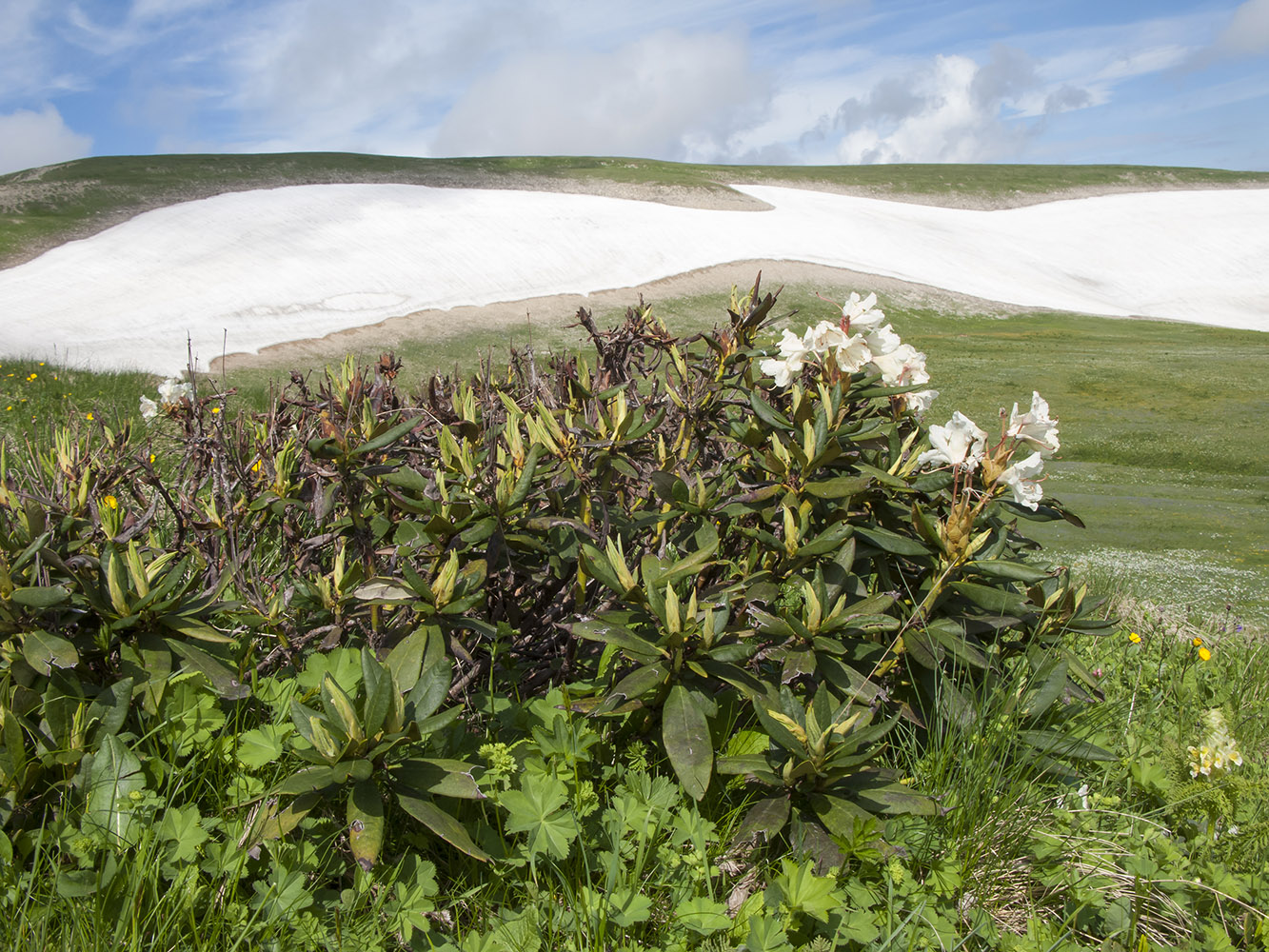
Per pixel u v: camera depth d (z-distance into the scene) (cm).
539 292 2569
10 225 2789
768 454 218
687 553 227
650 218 3619
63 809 157
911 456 234
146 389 1044
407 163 4600
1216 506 833
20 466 284
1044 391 1497
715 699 202
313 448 207
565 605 223
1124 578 538
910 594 214
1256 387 1506
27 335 1714
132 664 174
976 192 5438
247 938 145
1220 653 369
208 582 232
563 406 281
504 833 176
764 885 178
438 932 161
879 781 185
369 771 148
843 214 4403
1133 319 3180
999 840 191
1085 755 206
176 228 2903
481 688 216
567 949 152
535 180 4391
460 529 191
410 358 1786
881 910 169
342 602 204
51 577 182
